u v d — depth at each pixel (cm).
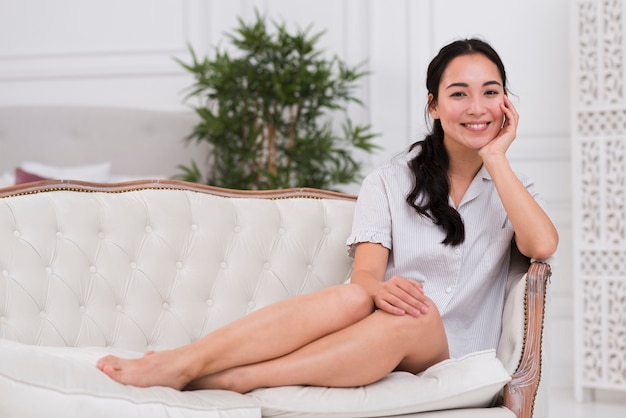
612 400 433
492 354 216
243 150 466
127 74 513
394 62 492
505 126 250
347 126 498
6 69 521
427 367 226
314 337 214
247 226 269
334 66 495
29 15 521
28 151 498
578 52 432
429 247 246
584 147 431
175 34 512
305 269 271
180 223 262
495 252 247
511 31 474
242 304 264
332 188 495
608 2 426
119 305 253
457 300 244
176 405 190
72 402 182
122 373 197
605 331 425
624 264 423
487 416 208
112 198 260
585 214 432
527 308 225
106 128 496
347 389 208
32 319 240
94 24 516
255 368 211
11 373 180
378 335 210
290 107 470
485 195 252
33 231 245
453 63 246
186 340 258
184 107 511
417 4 487
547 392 227
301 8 502
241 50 504
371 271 243
